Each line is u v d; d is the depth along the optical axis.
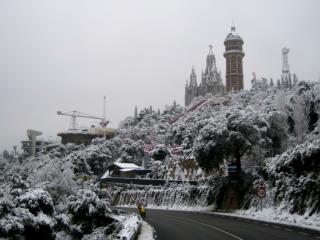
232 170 50.69
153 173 97.81
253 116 47.31
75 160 97.38
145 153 117.44
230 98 173.25
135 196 75.00
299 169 35.12
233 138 45.31
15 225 21.97
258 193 34.88
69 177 45.12
